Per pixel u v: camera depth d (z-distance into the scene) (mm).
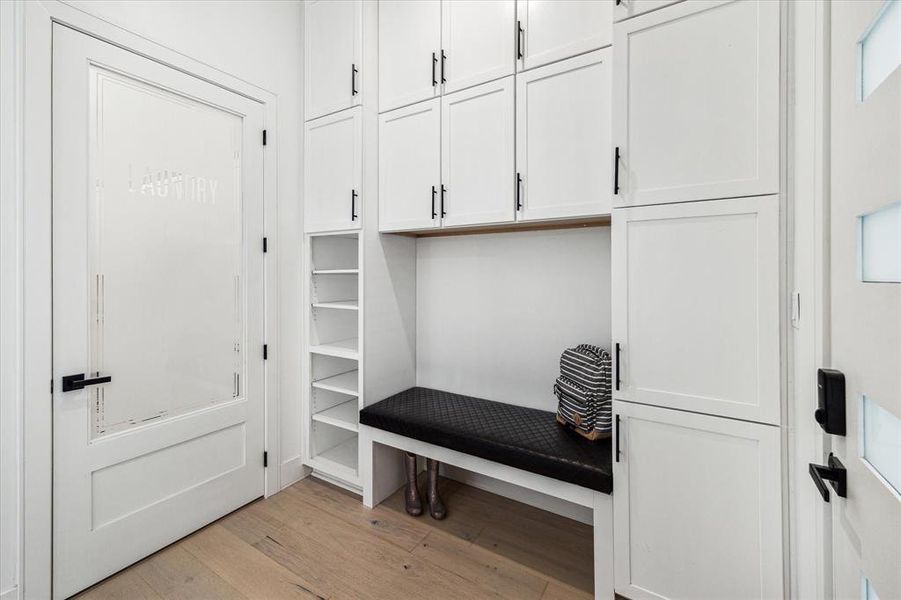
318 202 2363
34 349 1443
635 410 1404
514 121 1803
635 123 1387
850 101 777
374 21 2223
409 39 2123
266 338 2268
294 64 2383
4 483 1386
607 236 1974
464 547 1847
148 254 1775
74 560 1546
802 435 1071
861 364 734
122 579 1641
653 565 1387
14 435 1402
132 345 1726
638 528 1411
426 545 1859
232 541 1885
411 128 2131
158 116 1796
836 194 865
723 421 1259
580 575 1671
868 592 735
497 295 2293
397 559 1760
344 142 2229
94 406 1613
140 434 1745
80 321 1565
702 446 1298
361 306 2195
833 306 896
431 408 2152
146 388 1775
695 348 1305
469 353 2393
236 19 2080
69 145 1521
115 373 1674
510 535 1938
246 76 2127
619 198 1420
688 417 1313
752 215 1210
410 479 2102
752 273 1213
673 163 1324
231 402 2107
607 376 1706
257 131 2195
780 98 1160
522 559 1766
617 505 1444
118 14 1638
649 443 1389
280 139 2309
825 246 928
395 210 2199
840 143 835
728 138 1236
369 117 2203
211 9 1969
